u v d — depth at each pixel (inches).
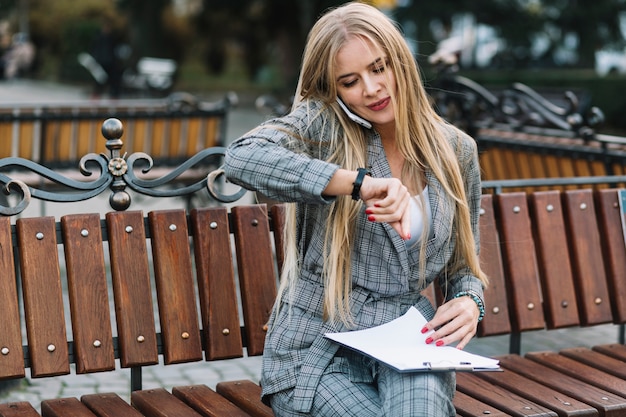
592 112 265.7
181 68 1517.0
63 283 267.9
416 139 115.1
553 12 888.9
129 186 135.5
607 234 161.9
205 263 137.6
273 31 1098.7
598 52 912.3
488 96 307.0
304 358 115.0
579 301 159.5
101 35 1013.8
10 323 126.3
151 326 133.3
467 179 122.0
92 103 340.8
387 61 111.5
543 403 132.2
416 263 116.0
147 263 133.8
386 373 111.8
